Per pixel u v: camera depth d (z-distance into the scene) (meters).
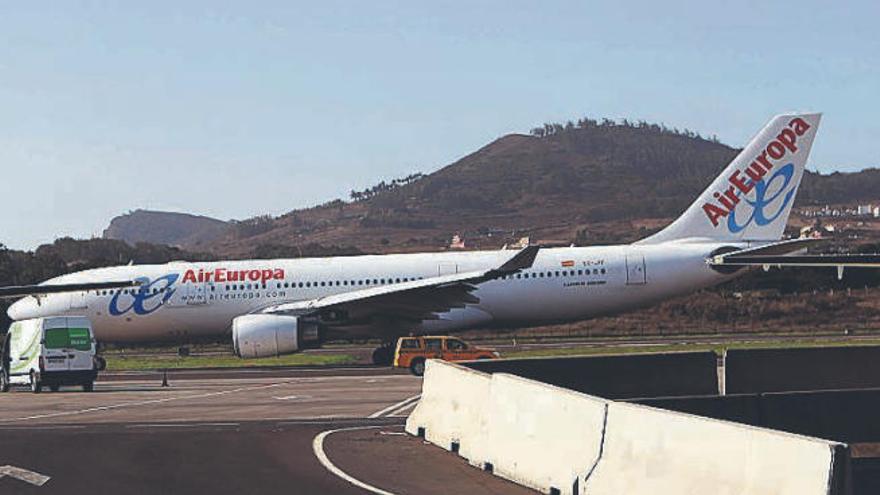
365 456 32.31
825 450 18.73
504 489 27.02
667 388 43.22
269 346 81.00
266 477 28.52
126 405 51.31
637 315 138.50
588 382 42.19
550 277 86.38
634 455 23.98
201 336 88.19
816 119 88.88
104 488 27.02
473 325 86.50
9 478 28.67
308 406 48.94
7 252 153.12
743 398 33.47
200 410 47.88
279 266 87.31
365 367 81.56
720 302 140.00
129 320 86.50
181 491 26.50
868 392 34.62
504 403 30.08
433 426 35.38
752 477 20.39
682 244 88.94
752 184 89.12
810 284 147.38
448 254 88.56
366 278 86.31
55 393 62.16
